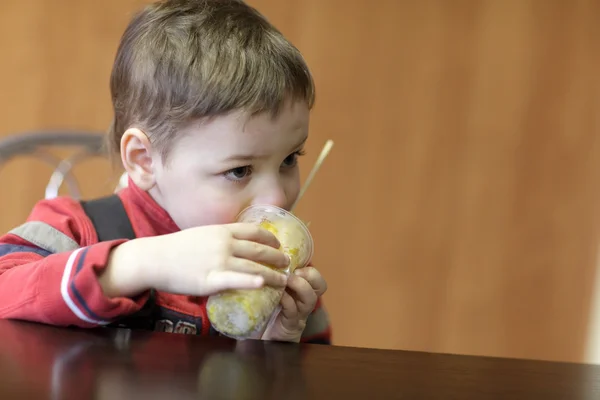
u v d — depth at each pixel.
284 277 0.88
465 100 2.61
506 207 2.63
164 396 0.48
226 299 0.84
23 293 0.86
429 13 2.59
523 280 2.65
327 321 1.33
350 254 2.64
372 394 0.51
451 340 2.67
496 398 0.52
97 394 0.48
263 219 0.97
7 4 2.62
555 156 2.62
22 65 2.63
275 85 1.04
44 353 0.58
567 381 0.58
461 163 2.62
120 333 0.69
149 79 1.09
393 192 2.62
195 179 1.06
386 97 2.60
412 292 2.65
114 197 1.20
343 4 2.57
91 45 2.61
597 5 2.57
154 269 0.87
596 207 2.63
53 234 1.09
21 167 2.63
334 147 2.60
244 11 1.18
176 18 1.13
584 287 2.65
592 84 2.59
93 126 2.62
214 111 1.02
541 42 2.58
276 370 0.56
